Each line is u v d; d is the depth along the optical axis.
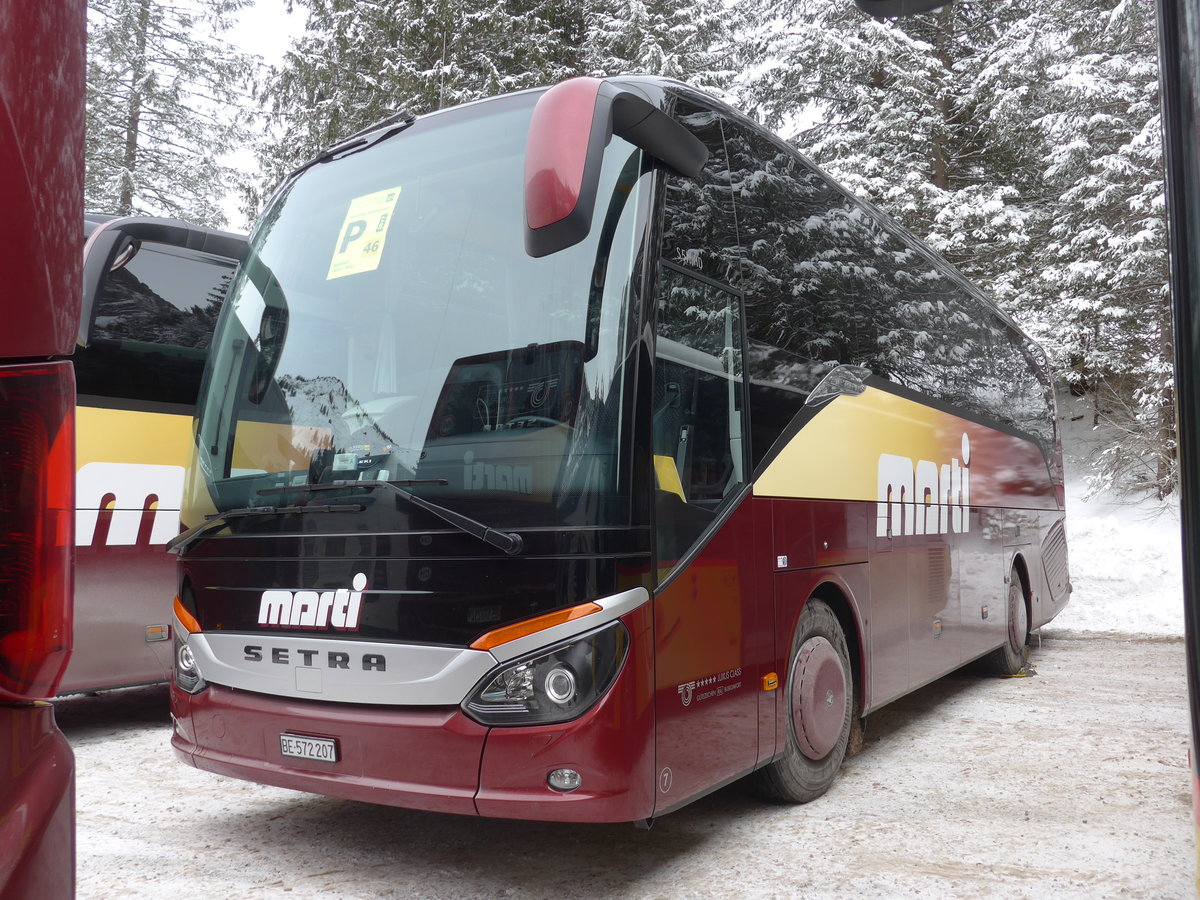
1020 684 8.45
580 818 3.20
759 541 4.28
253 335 4.13
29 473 1.34
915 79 22.33
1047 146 22.78
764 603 4.26
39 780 1.35
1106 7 22.33
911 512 6.26
